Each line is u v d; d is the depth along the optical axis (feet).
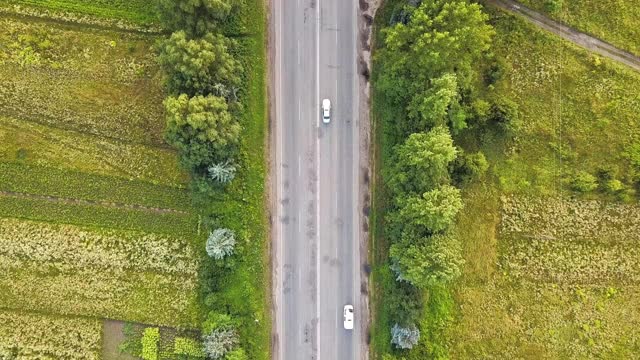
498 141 187.62
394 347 184.75
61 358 190.49
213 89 168.96
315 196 190.19
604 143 187.93
